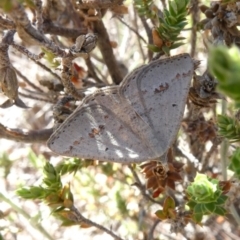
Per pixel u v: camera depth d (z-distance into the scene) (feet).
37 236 0.63
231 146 0.58
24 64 0.68
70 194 0.48
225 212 0.46
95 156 0.42
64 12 0.54
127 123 0.43
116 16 0.54
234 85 0.28
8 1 0.33
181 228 0.47
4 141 0.73
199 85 0.46
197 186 0.45
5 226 0.55
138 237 0.62
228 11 0.45
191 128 0.52
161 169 0.47
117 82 0.56
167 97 0.42
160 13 0.52
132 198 0.63
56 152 0.42
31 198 0.48
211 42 0.49
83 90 0.50
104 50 0.54
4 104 0.44
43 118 0.74
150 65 0.42
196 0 0.52
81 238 0.67
